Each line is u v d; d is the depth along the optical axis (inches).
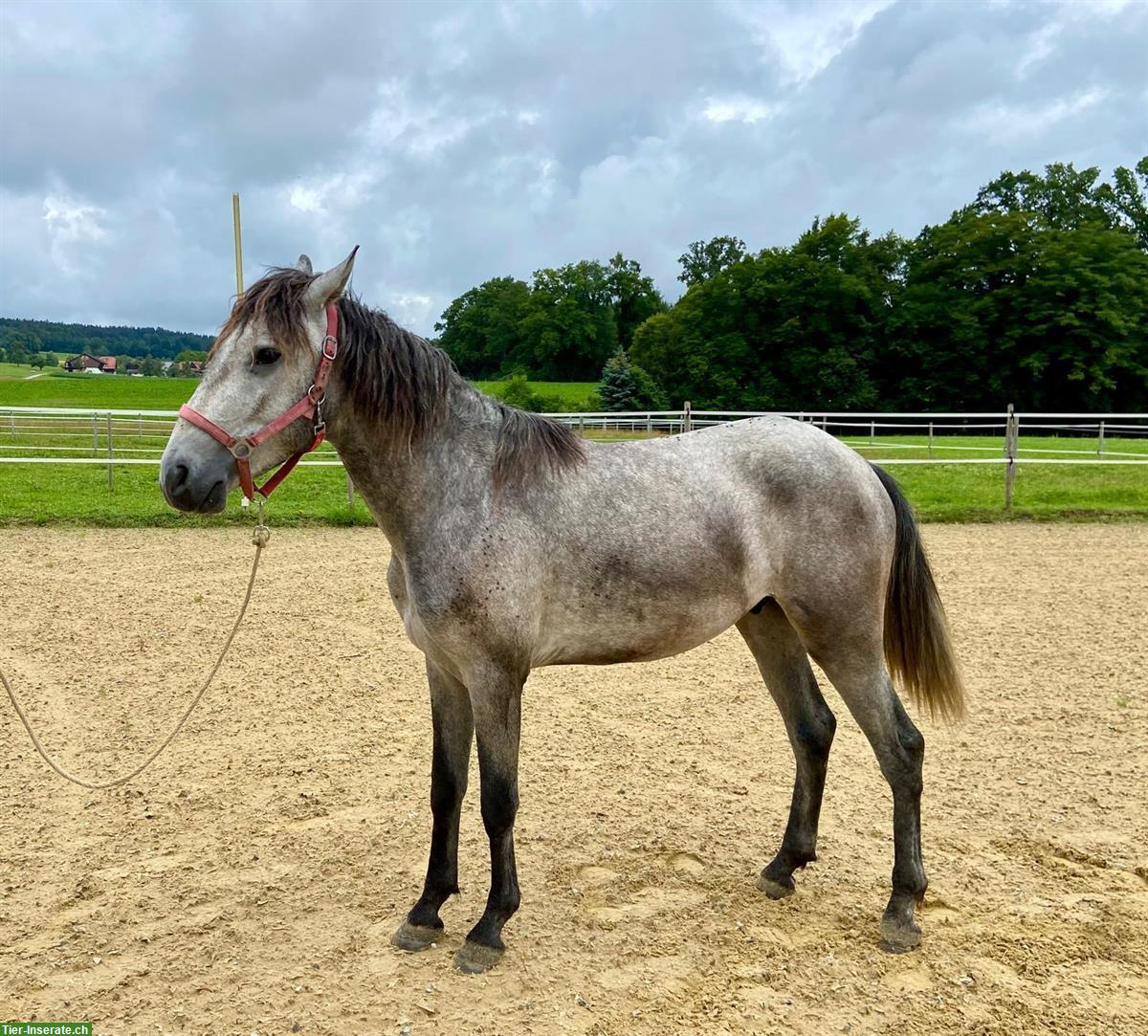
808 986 116.3
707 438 136.3
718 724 214.1
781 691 143.3
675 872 146.3
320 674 247.8
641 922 131.3
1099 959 121.1
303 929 129.4
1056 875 143.2
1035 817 163.3
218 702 224.2
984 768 185.6
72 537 447.2
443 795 128.4
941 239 1872.5
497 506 117.7
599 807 169.2
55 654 258.5
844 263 1887.3
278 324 110.7
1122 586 352.5
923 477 659.4
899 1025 108.7
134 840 154.9
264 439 112.3
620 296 2763.3
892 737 130.0
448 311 2637.8
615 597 121.8
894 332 1828.2
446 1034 107.0
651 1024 108.7
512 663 117.3
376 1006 112.4
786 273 1850.4
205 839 155.6
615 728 211.2
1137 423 1619.1
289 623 299.3
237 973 118.6
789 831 140.6
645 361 1918.1
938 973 118.9
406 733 206.2
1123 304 1695.4
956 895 137.7
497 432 123.0
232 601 325.1
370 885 141.8
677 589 123.9
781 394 1809.8
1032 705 222.8
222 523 490.6
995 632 289.0
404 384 116.6
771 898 138.7
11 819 161.8
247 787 176.6
